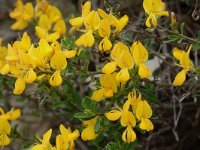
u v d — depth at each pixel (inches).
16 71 12.3
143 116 12.0
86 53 14.8
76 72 12.8
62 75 12.7
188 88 13.8
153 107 15.3
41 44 12.1
